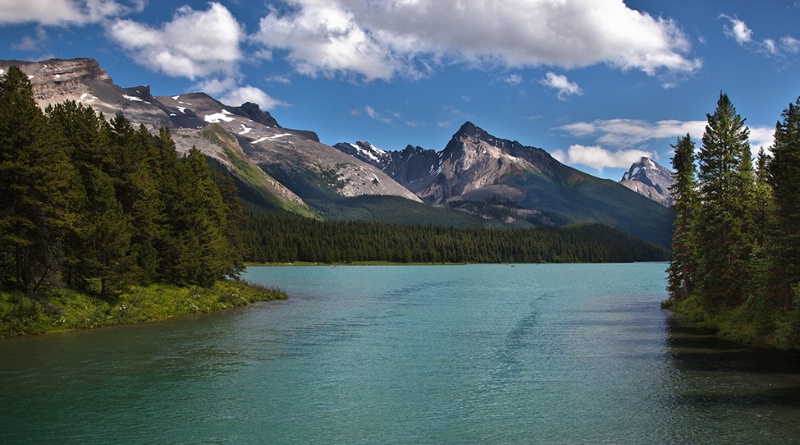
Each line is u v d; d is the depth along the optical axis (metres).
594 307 76.56
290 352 41.97
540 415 26.75
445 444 23.22
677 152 73.62
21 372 34.81
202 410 27.58
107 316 55.56
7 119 47.56
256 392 30.80
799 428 24.31
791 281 40.50
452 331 52.94
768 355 40.00
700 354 40.69
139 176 68.38
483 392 30.86
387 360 39.19
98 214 57.12
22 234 48.28
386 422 25.95
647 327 55.44
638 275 187.38
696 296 63.62
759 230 50.38
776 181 42.47
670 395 29.75
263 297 85.50
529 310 72.38
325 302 83.25
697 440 23.14
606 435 23.95
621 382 32.72
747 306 47.31
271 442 23.52
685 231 71.12
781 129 42.41
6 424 25.42
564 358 39.81
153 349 42.62
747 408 27.22
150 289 67.44
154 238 70.62
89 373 34.75
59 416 26.58
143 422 25.84
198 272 74.75
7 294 49.16
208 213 88.88
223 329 53.31
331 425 25.56
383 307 75.88
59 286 52.66
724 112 58.38
